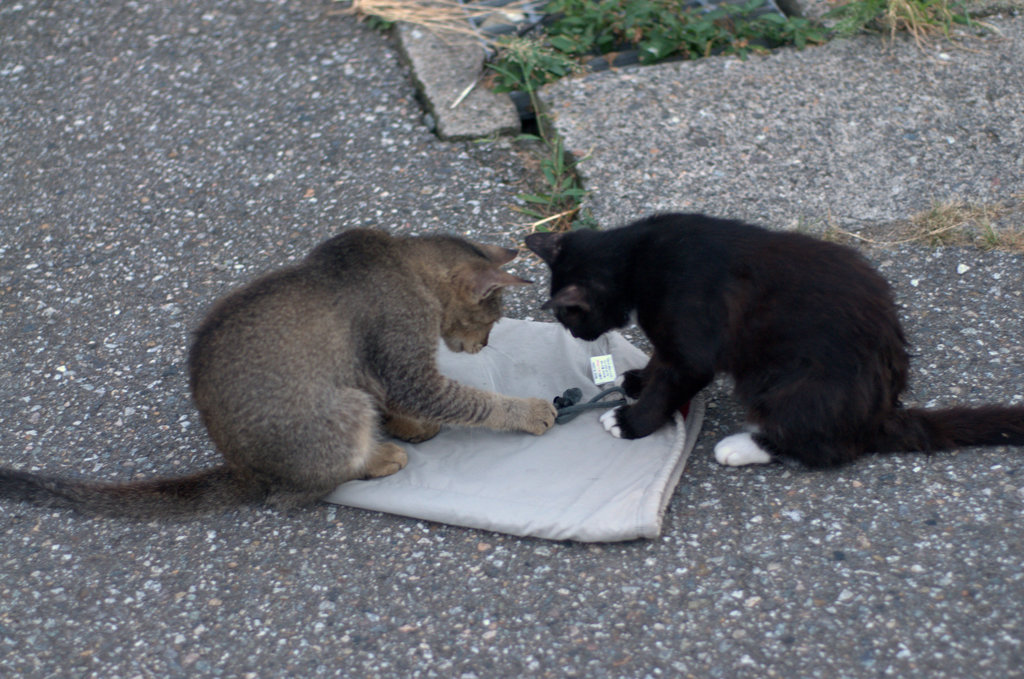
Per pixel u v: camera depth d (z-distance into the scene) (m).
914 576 2.56
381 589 2.62
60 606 2.62
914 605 2.54
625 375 2.80
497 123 3.27
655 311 2.68
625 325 2.75
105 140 3.32
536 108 3.30
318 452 2.66
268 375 2.64
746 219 3.04
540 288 2.99
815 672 2.50
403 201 3.15
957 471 2.66
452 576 2.62
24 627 2.60
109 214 3.18
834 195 3.07
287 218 3.14
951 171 3.08
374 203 3.15
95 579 2.65
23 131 3.35
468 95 3.33
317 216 3.14
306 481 2.68
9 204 3.21
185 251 3.11
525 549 2.64
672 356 2.68
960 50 3.30
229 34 3.54
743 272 2.66
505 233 3.08
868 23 3.36
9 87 3.44
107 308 3.02
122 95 3.41
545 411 2.75
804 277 2.64
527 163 3.21
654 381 2.71
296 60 3.46
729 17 3.42
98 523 2.71
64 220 3.18
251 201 3.18
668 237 2.70
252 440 2.65
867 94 3.23
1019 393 2.75
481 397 2.73
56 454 2.81
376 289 2.70
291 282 2.68
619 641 2.54
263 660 2.56
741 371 2.69
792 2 3.45
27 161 3.29
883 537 2.60
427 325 2.72
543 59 3.33
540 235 2.80
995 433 2.66
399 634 2.57
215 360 2.65
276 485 2.69
